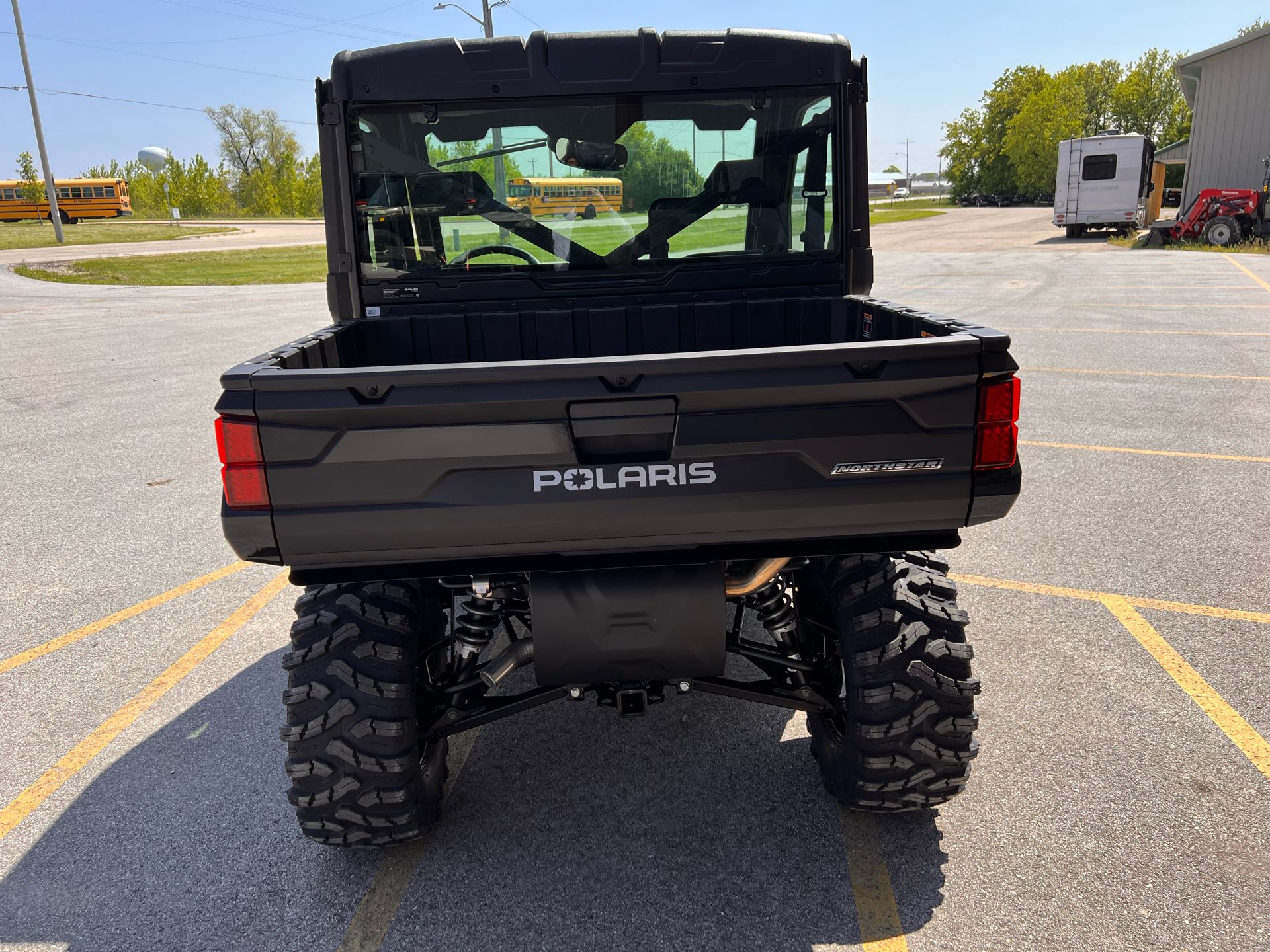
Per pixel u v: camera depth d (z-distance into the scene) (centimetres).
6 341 1548
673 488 233
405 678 261
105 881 286
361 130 350
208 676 421
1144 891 263
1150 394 889
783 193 371
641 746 351
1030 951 244
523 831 302
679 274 380
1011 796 309
